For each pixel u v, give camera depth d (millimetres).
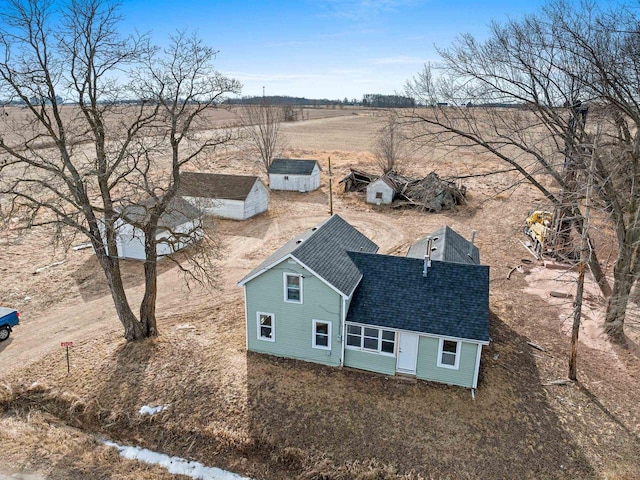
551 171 18547
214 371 18031
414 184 44250
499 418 15484
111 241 18938
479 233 35594
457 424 15188
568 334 20906
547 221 30531
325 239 19969
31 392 17203
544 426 15172
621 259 19406
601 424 15305
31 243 31953
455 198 43812
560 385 17219
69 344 17750
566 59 17641
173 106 18406
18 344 20219
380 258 19266
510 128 19328
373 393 16688
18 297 24438
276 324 18516
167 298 24797
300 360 18703
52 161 19078
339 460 13953
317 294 17359
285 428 15164
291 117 133875
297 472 13930
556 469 13547
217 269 28719
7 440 15031
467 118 19766
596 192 18594
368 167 60125
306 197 47875
